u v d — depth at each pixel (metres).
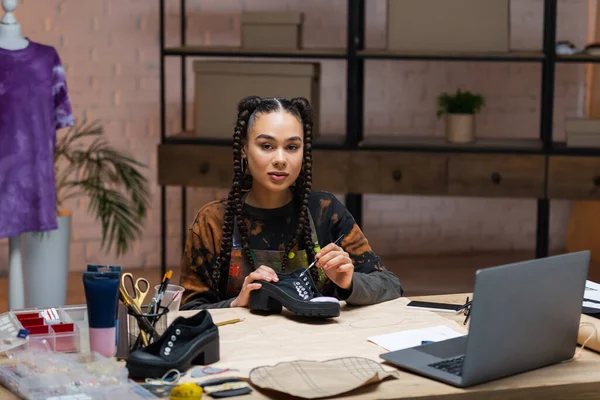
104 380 1.82
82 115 5.62
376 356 2.03
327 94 5.89
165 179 4.87
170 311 2.12
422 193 4.79
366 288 2.43
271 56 4.81
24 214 3.97
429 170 4.77
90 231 5.68
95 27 5.58
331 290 2.59
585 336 2.14
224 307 2.44
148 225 5.79
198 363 1.96
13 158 3.92
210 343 1.96
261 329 2.21
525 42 5.99
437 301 2.51
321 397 1.77
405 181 4.79
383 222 6.10
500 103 6.01
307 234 2.55
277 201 2.55
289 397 1.79
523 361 1.96
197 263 2.60
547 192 4.72
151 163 5.76
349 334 2.18
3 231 3.94
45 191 4.00
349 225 2.65
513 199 6.18
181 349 1.92
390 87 5.95
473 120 4.91
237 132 2.50
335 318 2.31
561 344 2.04
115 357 2.04
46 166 4.00
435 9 4.73
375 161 4.79
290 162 2.43
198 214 2.62
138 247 5.80
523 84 6.00
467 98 4.94
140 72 5.68
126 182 4.96
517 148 4.77
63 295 4.54
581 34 6.02
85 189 4.87
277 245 2.56
